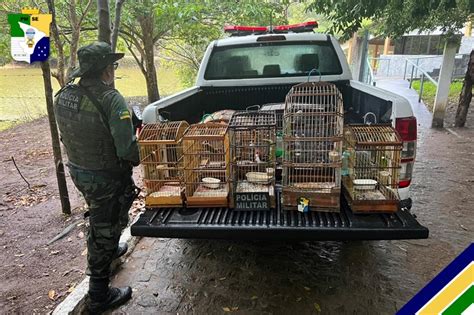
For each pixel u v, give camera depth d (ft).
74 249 11.61
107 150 7.09
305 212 7.48
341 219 7.20
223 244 10.50
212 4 26.89
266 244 10.43
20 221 13.73
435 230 11.07
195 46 39.47
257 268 9.26
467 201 13.15
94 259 7.55
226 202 7.73
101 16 10.59
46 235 12.61
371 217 7.20
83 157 7.11
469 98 23.84
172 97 10.30
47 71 12.41
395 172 7.34
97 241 7.48
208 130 8.01
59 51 14.55
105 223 7.44
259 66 13.17
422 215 12.09
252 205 7.64
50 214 14.28
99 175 7.18
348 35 23.90
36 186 17.40
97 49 6.92
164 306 8.01
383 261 9.40
